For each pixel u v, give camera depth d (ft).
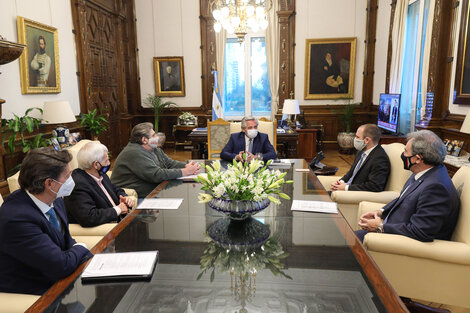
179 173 10.18
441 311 6.27
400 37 22.33
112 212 7.57
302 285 4.14
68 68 19.77
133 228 6.12
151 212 7.01
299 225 6.16
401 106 22.80
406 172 9.25
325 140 29.37
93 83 22.40
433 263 6.29
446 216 6.27
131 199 8.91
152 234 5.83
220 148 17.58
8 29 14.92
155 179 10.04
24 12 15.90
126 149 10.44
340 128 29.09
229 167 6.28
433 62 16.62
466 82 14.69
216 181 6.05
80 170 7.79
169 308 3.70
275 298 3.86
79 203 7.32
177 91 29.58
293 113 22.85
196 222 6.38
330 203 7.41
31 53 16.16
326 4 27.48
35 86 16.56
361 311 3.62
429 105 17.07
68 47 19.74
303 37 28.07
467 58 14.60
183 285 4.17
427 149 6.68
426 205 6.37
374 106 27.32
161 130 30.50
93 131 20.68
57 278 5.00
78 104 20.88
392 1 23.54
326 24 27.73
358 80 28.40
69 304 3.90
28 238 4.97
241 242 5.44
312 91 28.68
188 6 28.40
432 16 17.35
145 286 4.18
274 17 27.91
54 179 5.30
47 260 4.91
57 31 18.34
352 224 9.49
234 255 5.00
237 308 3.67
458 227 6.47
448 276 6.27
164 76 29.37
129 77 28.96
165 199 7.91
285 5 27.58
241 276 4.38
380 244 6.33
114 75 25.90
